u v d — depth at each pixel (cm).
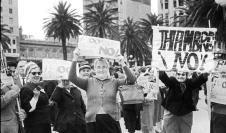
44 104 603
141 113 845
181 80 625
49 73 676
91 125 511
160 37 659
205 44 652
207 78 622
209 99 625
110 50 523
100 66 524
